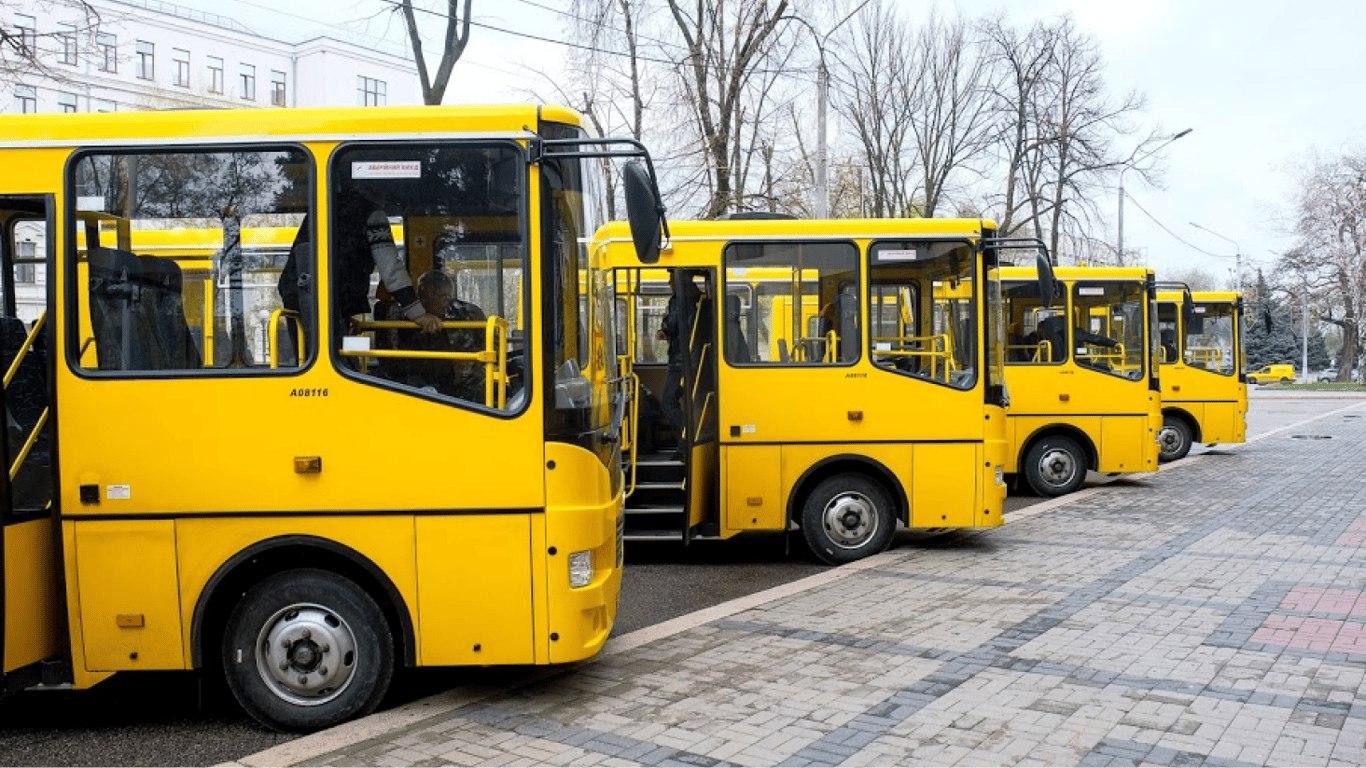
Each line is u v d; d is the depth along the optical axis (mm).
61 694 6191
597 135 6586
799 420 9758
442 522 5301
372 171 5367
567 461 5332
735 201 22156
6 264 5492
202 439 5270
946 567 9234
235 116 5395
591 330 5582
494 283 5363
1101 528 11352
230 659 5383
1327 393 46406
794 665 6289
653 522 9594
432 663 5332
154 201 5363
